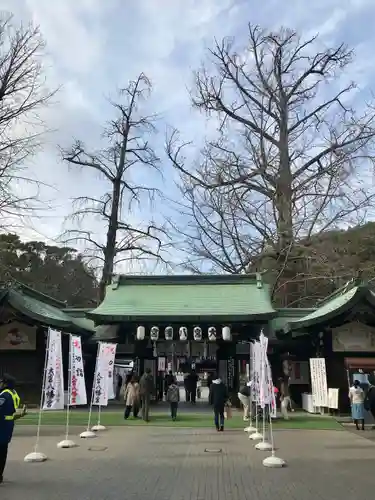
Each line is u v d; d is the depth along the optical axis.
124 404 26.22
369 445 13.91
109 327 27.02
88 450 12.88
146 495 8.20
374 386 16.56
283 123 39.97
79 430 16.91
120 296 26.80
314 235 36.88
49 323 23.62
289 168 38.69
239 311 24.34
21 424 18.28
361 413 17.86
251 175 39.16
